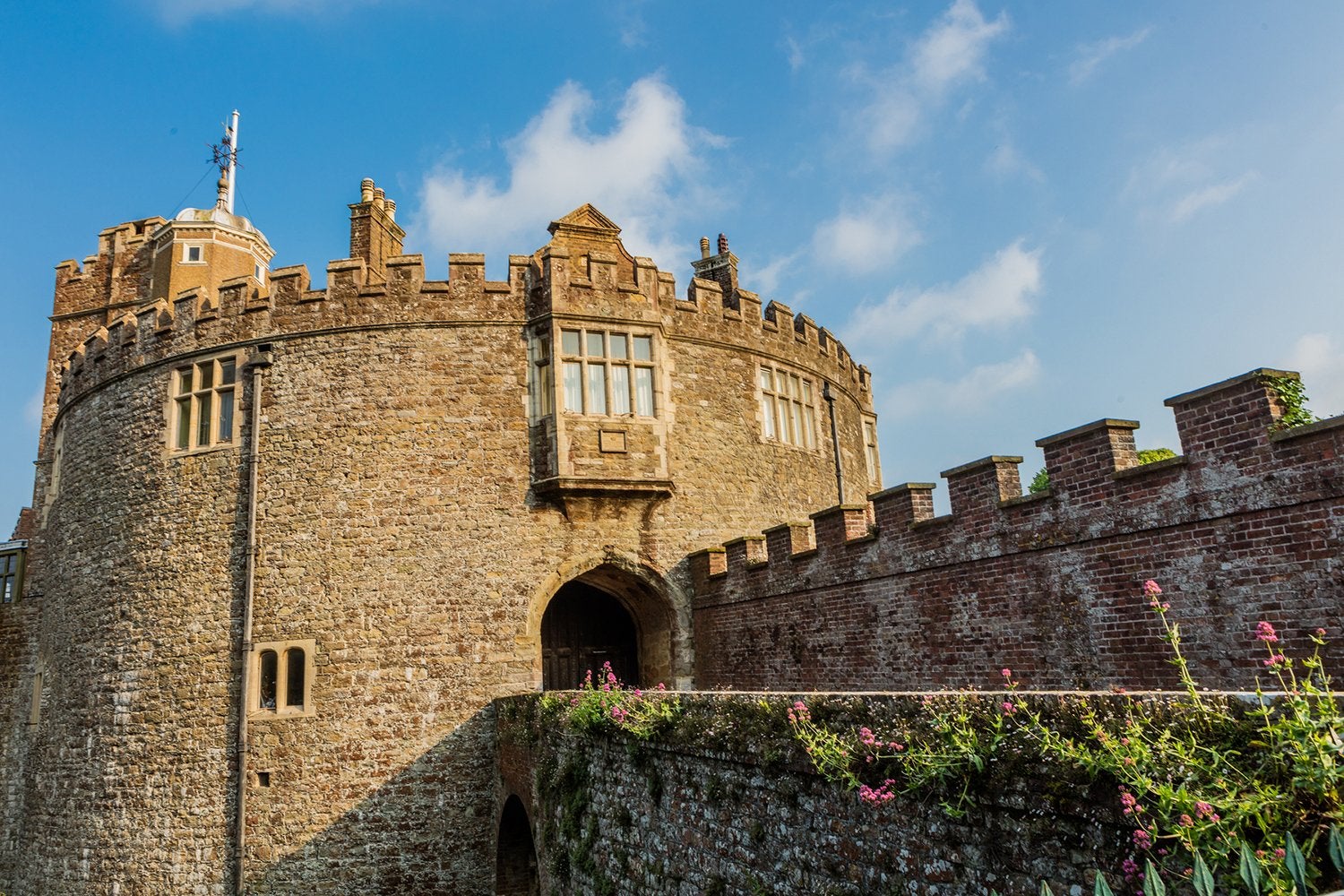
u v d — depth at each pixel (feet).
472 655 52.29
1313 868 11.07
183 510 57.11
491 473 54.90
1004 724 16.48
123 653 56.54
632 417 56.34
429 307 57.06
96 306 81.10
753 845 22.80
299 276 58.54
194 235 78.89
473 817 50.34
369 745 50.96
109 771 54.75
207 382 59.36
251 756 51.47
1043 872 15.19
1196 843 12.23
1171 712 14.01
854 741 19.34
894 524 39.06
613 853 30.27
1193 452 26.76
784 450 64.64
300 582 53.57
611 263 58.49
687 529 57.57
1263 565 24.63
